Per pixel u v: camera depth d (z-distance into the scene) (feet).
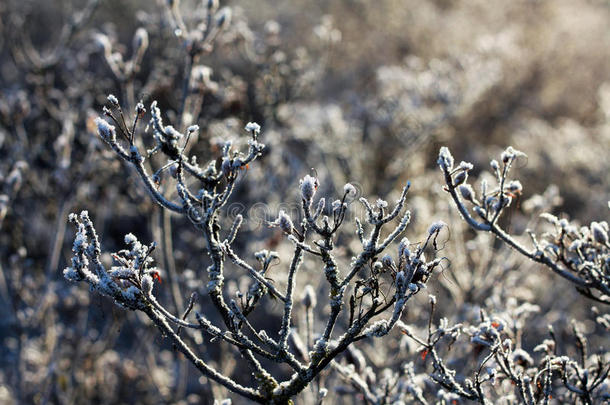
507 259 16.78
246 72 22.70
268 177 22.29
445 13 49.98
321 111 29.14
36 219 22.94
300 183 6.94
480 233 17.61
